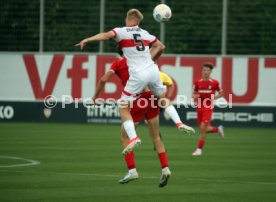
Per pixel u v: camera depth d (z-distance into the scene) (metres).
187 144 54.25
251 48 74.50
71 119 76.44
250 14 74.38
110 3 76.56
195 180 33.50
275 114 72.75
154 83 30.73
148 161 41.56
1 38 77.75
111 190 30.08
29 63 76.94
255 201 27.64
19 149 48.09
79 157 43.31
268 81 73.00
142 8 76.06
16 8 77.56
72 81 76.25
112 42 76.19
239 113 73.56
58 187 30.69
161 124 75.75
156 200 27.64
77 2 77.06
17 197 27.91
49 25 77.38
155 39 31.14
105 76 31.97
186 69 74.50
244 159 43.25
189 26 75.44
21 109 77.25
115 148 49.47
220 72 73.94
